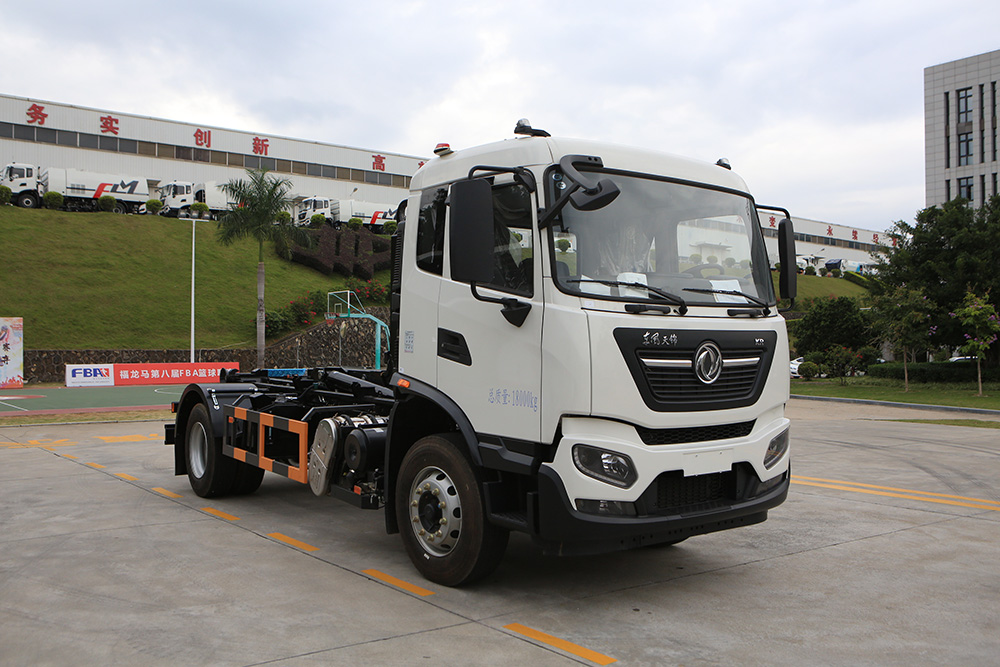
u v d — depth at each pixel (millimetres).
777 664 3752
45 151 52469
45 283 37719
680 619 4430
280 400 7688
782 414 5188
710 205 5043
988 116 62406
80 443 12852
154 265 42562
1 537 6203
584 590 4992
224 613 4402
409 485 5227
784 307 5395
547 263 4320
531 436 4363
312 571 5336
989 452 12469
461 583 4898
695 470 4469
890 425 17422
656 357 4352
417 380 5250
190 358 35281
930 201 65750
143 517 7066
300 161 63438
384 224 54688
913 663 3787
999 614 4566
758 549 6160
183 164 58188
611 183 4035
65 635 4031
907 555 5977
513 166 4664
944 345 30172
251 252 47281
